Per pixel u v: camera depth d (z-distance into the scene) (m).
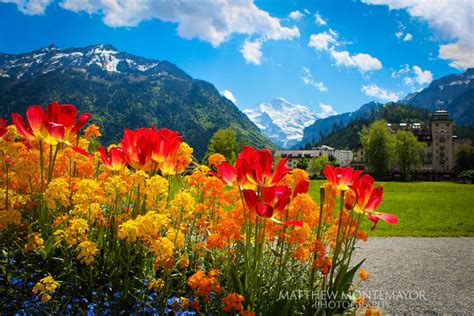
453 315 6.21
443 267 9.62
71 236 3.10
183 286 3.55
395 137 117.44
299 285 3.91
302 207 3.57
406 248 12.10
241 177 3.14
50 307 3.07
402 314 6.14
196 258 3.99
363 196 3.41
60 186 3.25
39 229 3.78
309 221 3.99
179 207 3.44
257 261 3.21
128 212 4.01
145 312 3.16
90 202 3.55
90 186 3.39
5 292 3.25
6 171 3.65
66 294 3.22
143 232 2.88
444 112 175.88
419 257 10.76
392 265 9.66
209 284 3.04
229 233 3.45
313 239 3.97
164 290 3.30
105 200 3.74
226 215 3.72
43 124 3.52
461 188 61.25
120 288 3.34
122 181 3.62
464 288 7.79
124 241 3.52
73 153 4.31
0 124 4.37
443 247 12.42
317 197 28.00
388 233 14.86
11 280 3.18
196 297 3.43
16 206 3.90
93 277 3.43
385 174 112.75
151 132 3.66
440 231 15.80
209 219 4.36
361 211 3.48
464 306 6.66
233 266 3.52
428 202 32.41
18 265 3.43
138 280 3.38
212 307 3.38
